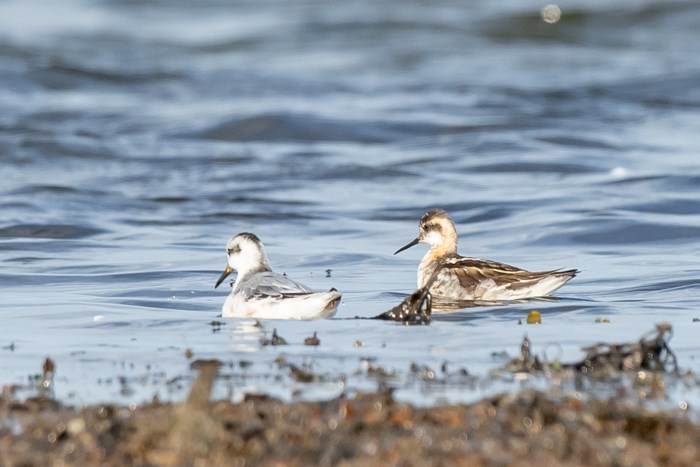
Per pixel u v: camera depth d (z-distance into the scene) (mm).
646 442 8578
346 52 56000
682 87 44688
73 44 56844
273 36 59750
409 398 10070
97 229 23250
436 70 51094
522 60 53844
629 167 30078
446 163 31328
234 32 60875
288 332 13359
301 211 25328
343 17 63719
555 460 8062
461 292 16172
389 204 26031
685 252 20234
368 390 10289
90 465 8133
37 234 22766
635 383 10547
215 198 26953
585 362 11102
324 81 47531
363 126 36406
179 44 57938
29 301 15969
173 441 8367
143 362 11773
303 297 14156
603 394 10117
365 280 17906
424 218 17766
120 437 8594
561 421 8844
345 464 8031
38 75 45531
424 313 14344
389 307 15438
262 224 23969
